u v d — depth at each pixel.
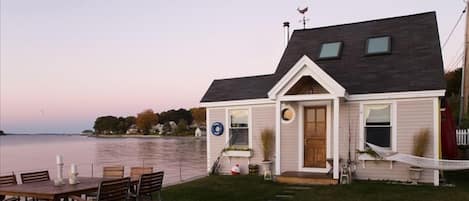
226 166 16.66
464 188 11.97
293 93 14.79
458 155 17.80
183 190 12.51
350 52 15.51
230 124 16.69
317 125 14.84
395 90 13.19
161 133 139.75
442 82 12.70
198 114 120.50
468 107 24.23
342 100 14.06
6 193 7.95
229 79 18.06
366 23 16.50
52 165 30.86
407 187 12.15
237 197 11.35
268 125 15.78
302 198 10.97
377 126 13.67
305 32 17.59
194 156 40.16
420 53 14.16
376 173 13.66
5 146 79.62
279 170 14.30
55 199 7.55
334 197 10.94
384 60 14.55
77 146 75.00
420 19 15.43
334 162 13.24
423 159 12.01
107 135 169.00
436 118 12.72
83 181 9.19
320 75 13.44
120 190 8.20
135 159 37.22
